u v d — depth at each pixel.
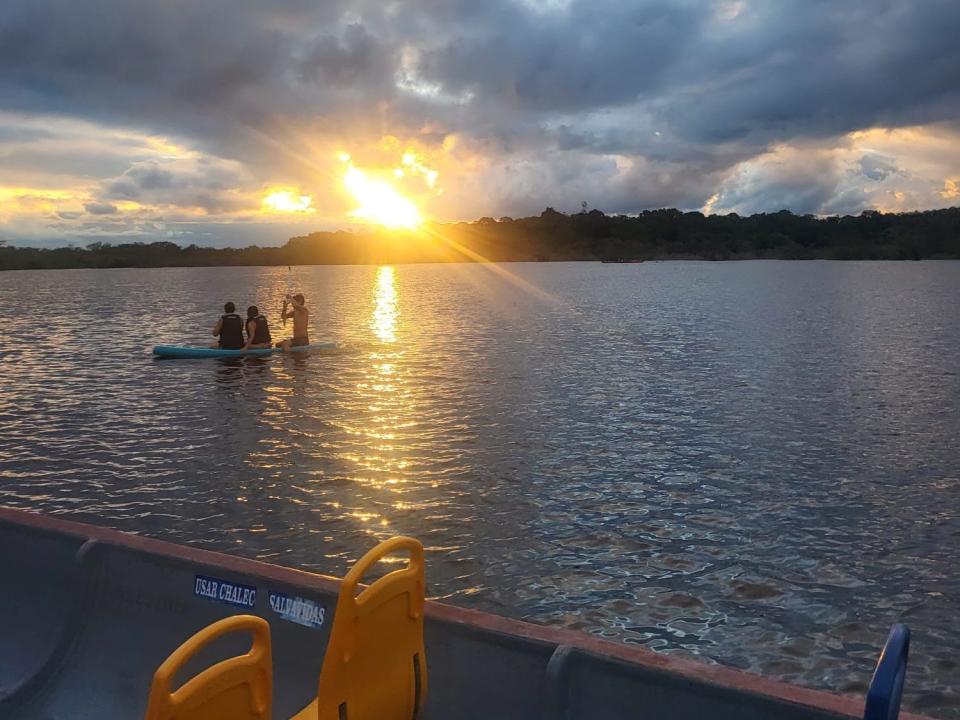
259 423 14.98
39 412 16.25
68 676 4.66
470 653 3.79
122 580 4.69
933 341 28.45
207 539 9.23
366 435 13.98
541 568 8.46
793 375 20.69
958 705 6.04
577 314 43.53
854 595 7.87
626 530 9.53
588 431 14.30
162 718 2.62
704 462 12.37
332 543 9.09
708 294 63.91
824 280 90.19
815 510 10.23
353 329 34.91
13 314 45.56
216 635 2.81
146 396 17.88
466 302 55.88
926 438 13.76
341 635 3.19
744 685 3.18
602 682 3.44
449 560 8.64
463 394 17.89
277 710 4.11
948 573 8.34
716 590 7.99
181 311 48.22
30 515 5.23
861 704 3.00
